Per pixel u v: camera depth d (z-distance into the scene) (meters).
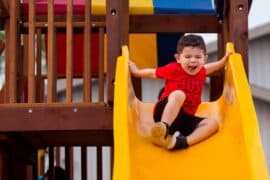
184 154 5.34
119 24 6.07
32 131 6.34
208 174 5.12
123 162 4.77
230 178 5.04
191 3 8.13
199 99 5.74
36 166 8.83
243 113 5.24
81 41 9.25
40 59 6.96
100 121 6.23
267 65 15.08
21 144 7.32
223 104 6.03
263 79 15.08
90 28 6.36
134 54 9.22
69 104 6.25
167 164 5.23
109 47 6.06
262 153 4.89
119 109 5.25
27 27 7.03
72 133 6.92
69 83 6.28
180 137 5.38
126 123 5.12
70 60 6.28
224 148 5.32
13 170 7.37
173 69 5.74
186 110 5.65
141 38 9.16
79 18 7.76
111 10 6.08
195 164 5.22
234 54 5.90
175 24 7.68
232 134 5.42
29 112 6.27
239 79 5.57
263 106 14.70
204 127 5.51
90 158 14.94
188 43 5.66
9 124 6.25
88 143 8.48
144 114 6.00
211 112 6.11
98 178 9.01
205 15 7.71
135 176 5.05
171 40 9.09
